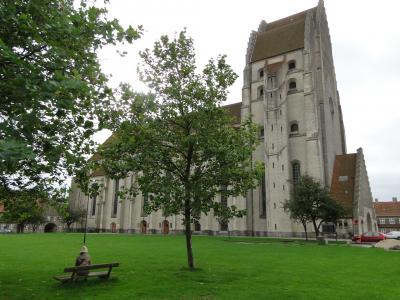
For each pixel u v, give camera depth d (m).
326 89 67.88
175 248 30.67
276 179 59.69
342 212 44.66
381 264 20.48
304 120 61.25
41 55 10.08
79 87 8.65
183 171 18.59
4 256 22.95
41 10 9.87
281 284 13.91
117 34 11.04
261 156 63.94
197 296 11.66
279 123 61.78
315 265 19.86
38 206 13.59
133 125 15.75
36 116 9.15
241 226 61.69
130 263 19.81
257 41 72.56
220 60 18.48
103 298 11.27
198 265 19.31
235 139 18.20
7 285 13.31
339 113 75.31
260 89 68.50
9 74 8.84
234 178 17.47
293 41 66.56
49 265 18.81
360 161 59.91
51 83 8.11
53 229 88.94
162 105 18.02
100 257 22.94
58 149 10.55
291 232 56.31
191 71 18.41
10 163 6.58
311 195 45.12
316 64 66.25
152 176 17.19
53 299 11.16
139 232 76.62
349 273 16.95
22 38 9.71
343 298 11.54
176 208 16.69
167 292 12.21
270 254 26.19
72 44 10.64
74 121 11.26
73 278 13.44
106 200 84.12
